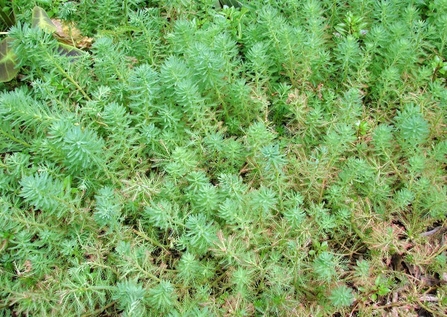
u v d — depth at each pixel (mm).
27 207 700
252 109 786
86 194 708
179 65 711
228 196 673
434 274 706
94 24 867
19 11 861
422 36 787
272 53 796
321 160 686
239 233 647
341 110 740
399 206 695
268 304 639
